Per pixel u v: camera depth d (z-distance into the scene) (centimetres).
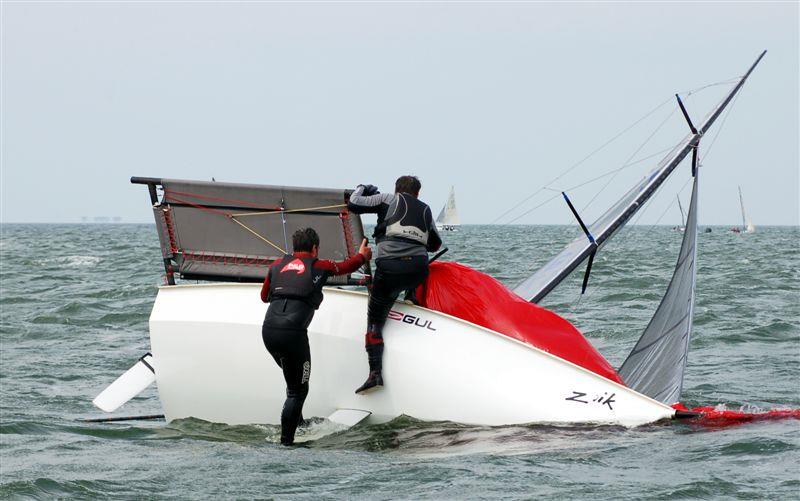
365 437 2541
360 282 2778
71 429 2848
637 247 18338
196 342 2803
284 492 2002
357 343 2703
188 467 2253
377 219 2678
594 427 2514
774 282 8462
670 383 2928
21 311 6519
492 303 2725
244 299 2791
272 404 2745
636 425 2536
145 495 2005
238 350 2758
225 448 2481
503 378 2591
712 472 2081
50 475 2194
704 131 3719
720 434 2450
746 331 4981
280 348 2484
